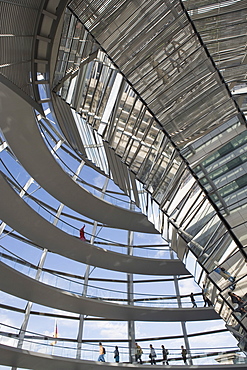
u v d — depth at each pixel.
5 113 12.19
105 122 8.02
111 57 6.21
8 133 13.30
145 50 5.97
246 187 6.19
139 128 7.31
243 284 6.59
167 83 6.22
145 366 17.28
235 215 6.45
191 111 6.37
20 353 14.49
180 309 19.78
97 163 13.51
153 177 8.13
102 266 20.16
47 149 14.26
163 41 5.77
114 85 7.40
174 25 5.54
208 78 5.94
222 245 6.79
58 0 6.59
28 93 8.23
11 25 6.63
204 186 6.69
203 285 7.91
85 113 8.66
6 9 6.29
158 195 8.37
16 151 14.32
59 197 17.69
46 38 7.32
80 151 12.88
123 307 18.91
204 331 21.55
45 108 15.77
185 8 5.26
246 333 7.33
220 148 6.36
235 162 6.28
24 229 16.44
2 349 14.02
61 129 12.87
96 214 19.42
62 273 21.05
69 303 17.70
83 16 6.15
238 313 7.09
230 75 5.76
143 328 21.70
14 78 7.58
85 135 12.23
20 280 15.69
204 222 7.18
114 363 16.83
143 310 19.17
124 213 19.59
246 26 5.18
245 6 5.05
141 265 20.70
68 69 8.37
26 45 7.25
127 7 5.70
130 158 8.31
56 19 6.96
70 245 17.98
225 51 5.52
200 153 6.58
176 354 18.11
